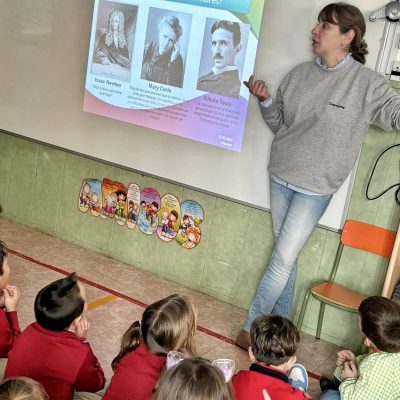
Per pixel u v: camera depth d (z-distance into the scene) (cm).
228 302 388
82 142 431
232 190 372
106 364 294
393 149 318
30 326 201
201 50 369
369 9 312
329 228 341
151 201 410
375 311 222
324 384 265
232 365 168
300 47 334
